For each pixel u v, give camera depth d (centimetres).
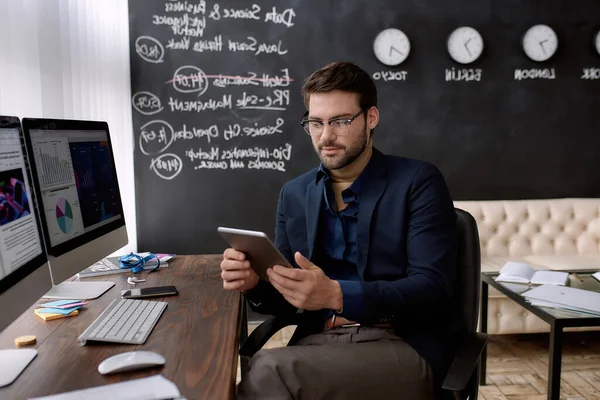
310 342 144
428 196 144
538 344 309
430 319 139
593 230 343
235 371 103
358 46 348
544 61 358
